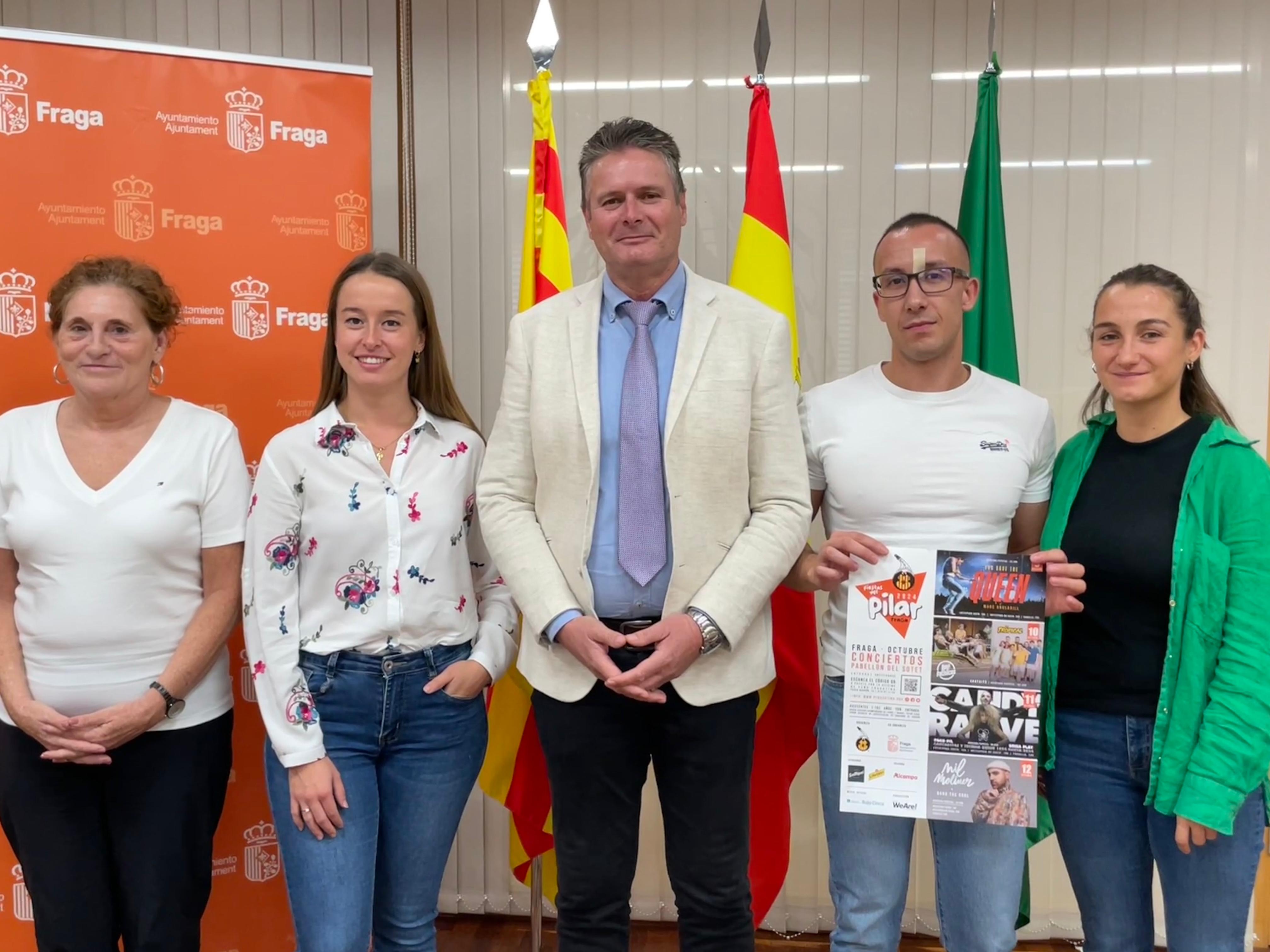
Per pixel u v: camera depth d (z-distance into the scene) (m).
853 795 1.46
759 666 1.45
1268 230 2.27
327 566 1.51
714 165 2.38
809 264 2.37
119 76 1.86
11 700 1.53
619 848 1.45
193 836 1.60
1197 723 1.37
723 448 1.38
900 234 1.53
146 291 1.59
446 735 1.55
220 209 1.93
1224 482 1.40
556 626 1.37
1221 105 2.27
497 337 2.46
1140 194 2.30
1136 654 1.43
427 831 1.54
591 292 1.50
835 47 2.33
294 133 1.97
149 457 1.59
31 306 1.84
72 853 1.54
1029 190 2.32
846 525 1.57
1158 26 2.27
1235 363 2.30
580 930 1.45
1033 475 1.61
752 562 1.38
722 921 1.43
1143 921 1.49
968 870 1.50
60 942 1.54
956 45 2.30
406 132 2.21
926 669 1.43
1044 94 2.30
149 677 1.57
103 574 1.54
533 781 2.02
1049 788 1.54
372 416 1.58
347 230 2.02
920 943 2.41
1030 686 1.39
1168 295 1.43
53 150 1.83
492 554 1.48
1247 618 1.36
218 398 1.95
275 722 1.47
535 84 2.04
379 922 1.58
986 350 2.04
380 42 2.45
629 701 1.43
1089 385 2.33
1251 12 2.25
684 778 1.43
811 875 2.45
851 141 2.34
